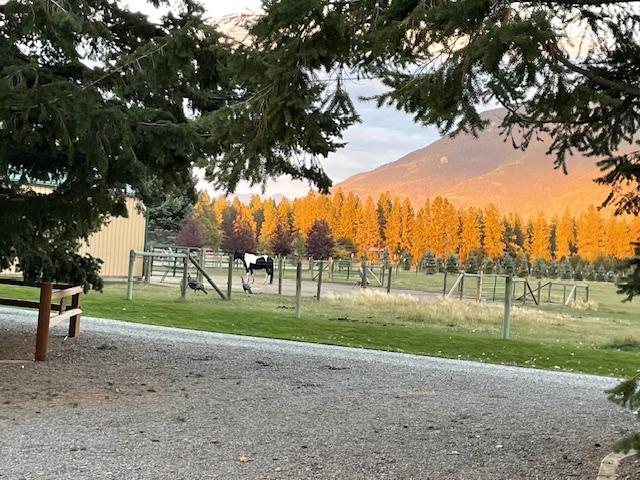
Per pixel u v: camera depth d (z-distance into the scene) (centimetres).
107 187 746
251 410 623
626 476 414
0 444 469
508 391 823
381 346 1263
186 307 1691
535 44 314
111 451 461
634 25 443
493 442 531
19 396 635
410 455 481
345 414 625
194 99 769
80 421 548
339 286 3281
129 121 627
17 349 920
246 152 433
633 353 1331
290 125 423
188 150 650
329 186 558
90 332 1143
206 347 1067
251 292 2456
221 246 8044
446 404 707
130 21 784
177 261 3059
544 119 443
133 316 1473
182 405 632
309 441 513
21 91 593
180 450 471
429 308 2117
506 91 373
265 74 401
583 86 361
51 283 850
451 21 326
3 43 694
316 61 394
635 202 518
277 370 885
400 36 346
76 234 862
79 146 608
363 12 374
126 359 897
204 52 666
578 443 535
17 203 758
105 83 671
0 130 625
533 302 3064
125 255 2872
